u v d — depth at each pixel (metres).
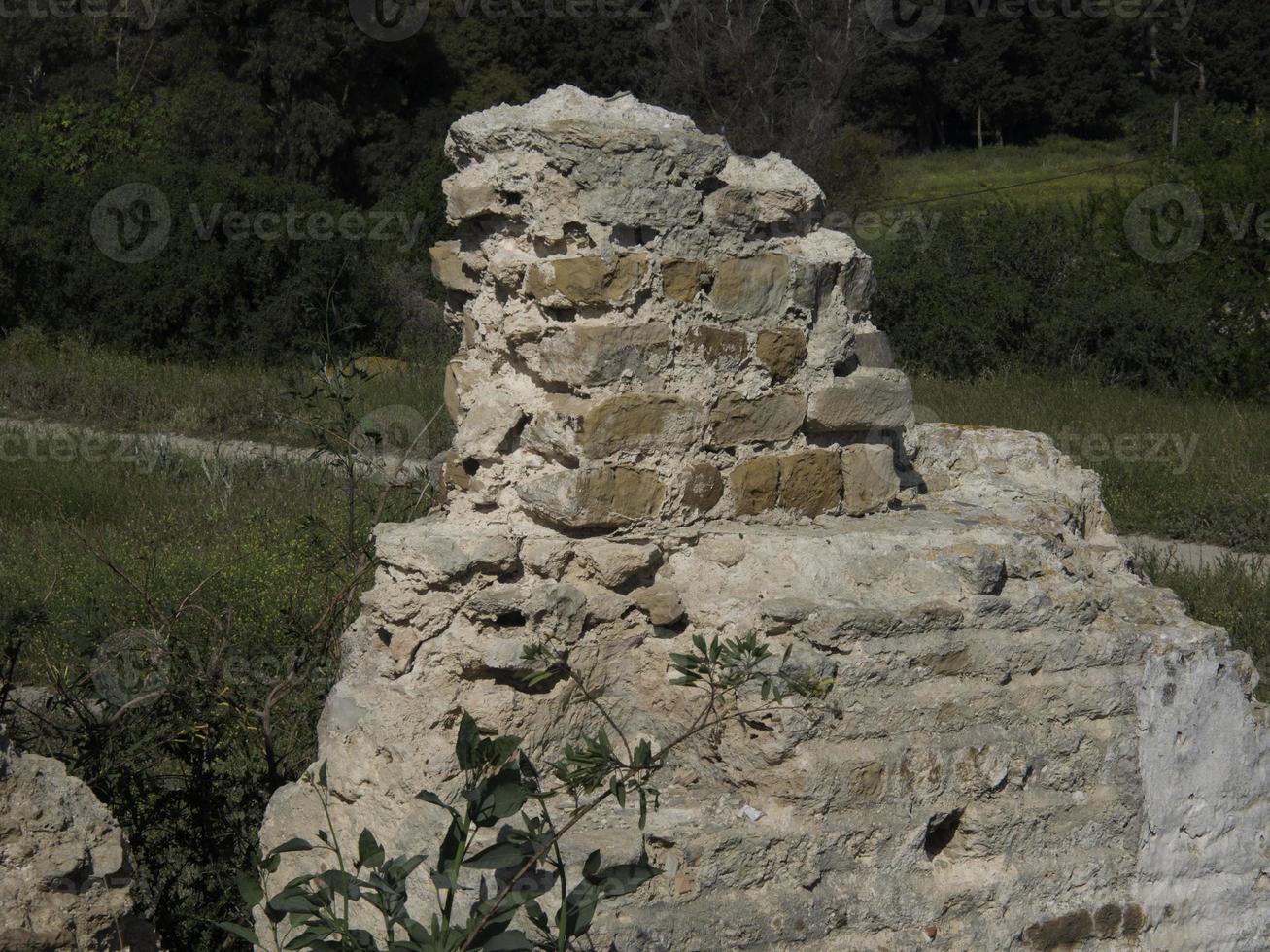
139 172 21.77
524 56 41.00
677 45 32.53
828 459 4.02
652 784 3.54
